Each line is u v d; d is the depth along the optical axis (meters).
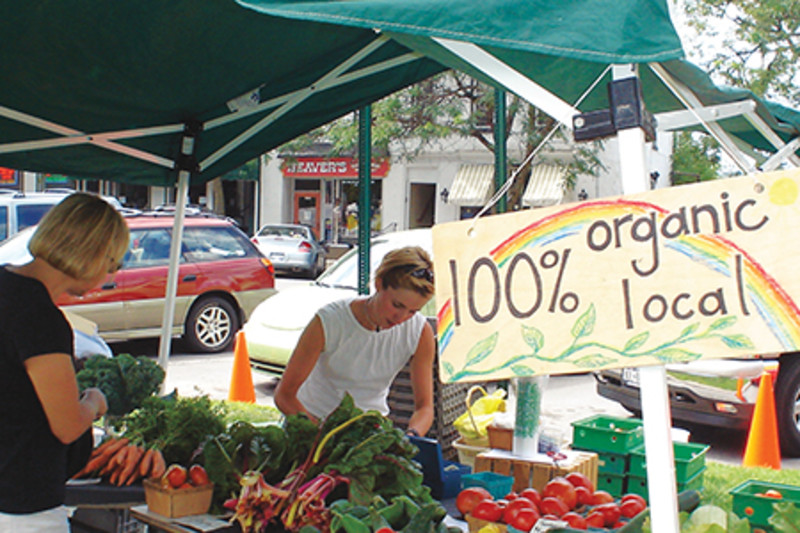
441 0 1.87
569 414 7.93
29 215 10.95
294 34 3.53
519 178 15.31
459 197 24.06
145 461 2.66
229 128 4.45
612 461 3.38
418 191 25.89
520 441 3.08
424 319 3.58
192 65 3.62
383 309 3.31
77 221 2.40
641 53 1.70
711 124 2.93
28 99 3.69
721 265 1.59
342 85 4.39
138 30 3.23
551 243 1.74
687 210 1.63
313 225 28.39
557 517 2.40
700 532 2.25
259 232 23.05
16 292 2.34
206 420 2.78
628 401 6.99
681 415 6.74
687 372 6.62
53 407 2.34
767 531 2.76
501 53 2.15
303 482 2.43
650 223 1.66
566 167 19.88
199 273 10.17
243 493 2.37
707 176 27.56
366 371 3.46
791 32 16.23
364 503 2.35
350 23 1.90
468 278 1.80
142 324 9.67
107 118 3.99
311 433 2.64
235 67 3.73
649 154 23.14
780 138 3.76
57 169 4.27
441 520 2.27
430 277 3.23
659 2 1.74
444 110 16.23
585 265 1.71
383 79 4.50
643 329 1.64
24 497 2.37
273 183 28.36
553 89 2.42
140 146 4.34
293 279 21.69
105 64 3.48
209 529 2.38
